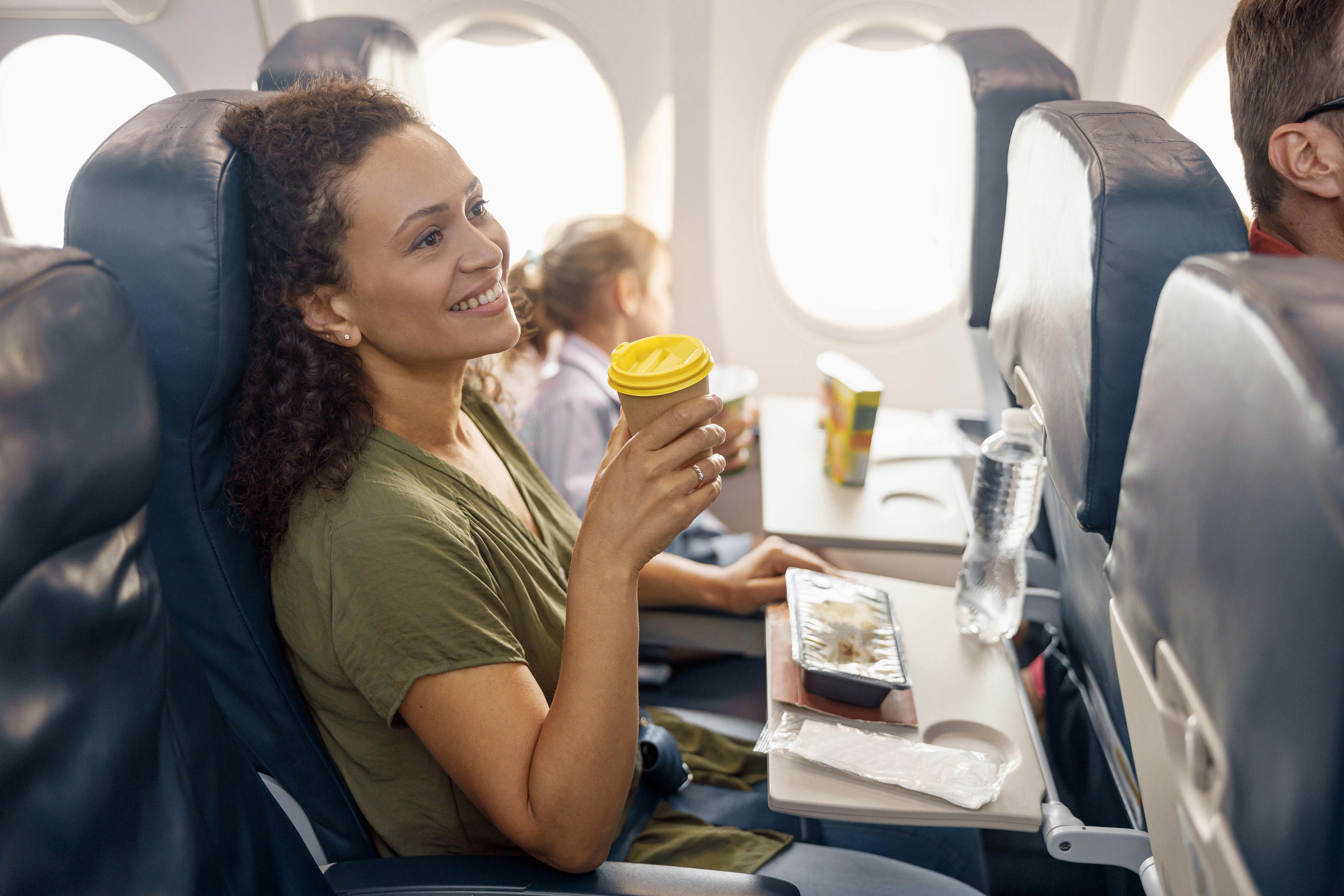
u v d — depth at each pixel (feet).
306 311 3.01
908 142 6.97
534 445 5.98
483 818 3.36
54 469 1.56
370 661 2.85
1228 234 2.56
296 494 2.98
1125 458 2.74
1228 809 1.71
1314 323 1.49
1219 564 1.70
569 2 6.48
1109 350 2.65
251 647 3.10
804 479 5.66
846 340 7.46
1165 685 2.02
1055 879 4.79
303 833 3.37
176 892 1.86
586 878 2.92
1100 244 2.61
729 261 7.29
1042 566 4.83
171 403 2.76
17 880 1.48
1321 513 1.36
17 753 1.49
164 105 2.98
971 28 6.32
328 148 2.86
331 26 5.20
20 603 1.51
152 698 1.90
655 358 2.64
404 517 2.93
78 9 6.68
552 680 3.38
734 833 3.92
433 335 3.12
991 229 4.82
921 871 3.81
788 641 4.04
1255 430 1.57
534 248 7.54
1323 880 1.47
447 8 6.61
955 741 3.60
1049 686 4.85
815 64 6.66
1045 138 3.25
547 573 3.47
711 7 6.41
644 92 6.76
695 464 2.72
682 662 5.50
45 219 7.43
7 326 1.50
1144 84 6.34
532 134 7.15
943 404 7.59
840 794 3.23
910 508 5.35
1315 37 3.08
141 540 1.92
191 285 2.67
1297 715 1.44
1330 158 3.18
